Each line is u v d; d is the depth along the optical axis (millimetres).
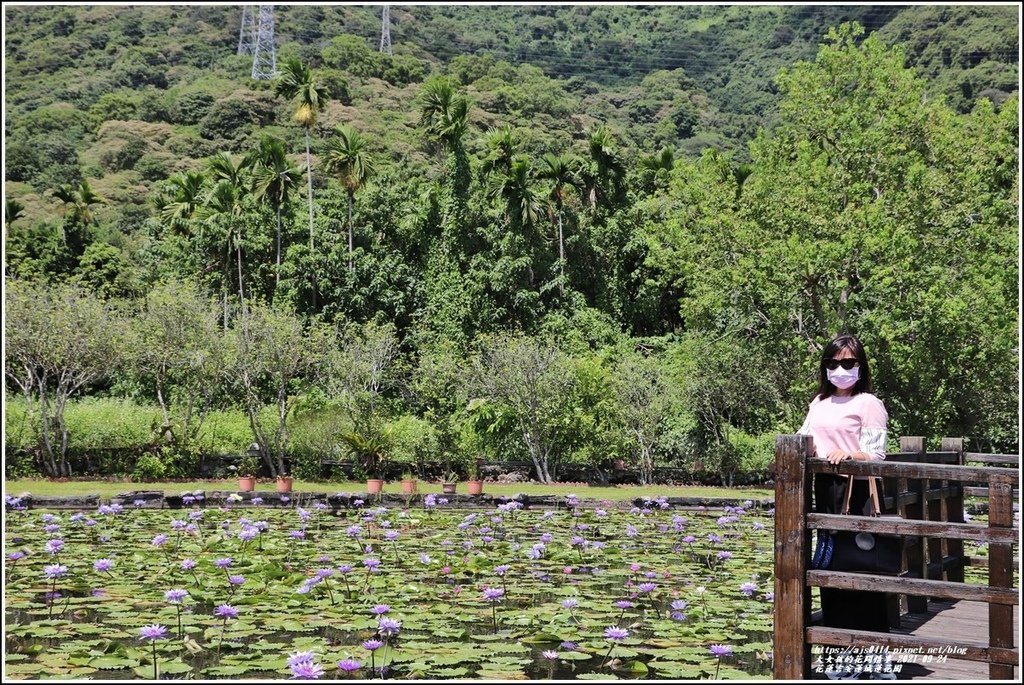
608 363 28438
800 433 5324
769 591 8578
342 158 37875
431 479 24281
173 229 42500
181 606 7883
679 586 9023
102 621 7266
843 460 4887
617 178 39125
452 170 37469
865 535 5402
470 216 37219
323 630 7012
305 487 20938
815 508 5551
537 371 24859
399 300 37062
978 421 22953
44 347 21703
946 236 23297
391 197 40094
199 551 11117
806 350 23297
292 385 27766
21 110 62719
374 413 24547
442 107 37969
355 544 11930
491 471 24875
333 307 37062
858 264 22391
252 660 6082
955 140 24609
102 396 31516
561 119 56375
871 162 24141
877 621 5395
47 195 53125
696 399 25000
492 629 7059
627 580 9344
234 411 27250
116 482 21516
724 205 24375
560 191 37625
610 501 18812
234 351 23062
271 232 40000
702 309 25219
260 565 9320
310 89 39375
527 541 12641
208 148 59438
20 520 14648
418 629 6988
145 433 24156
